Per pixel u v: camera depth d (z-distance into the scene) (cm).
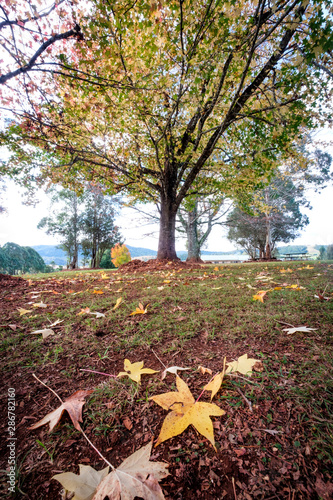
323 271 391
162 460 70
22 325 183
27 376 117
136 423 85
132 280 397
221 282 334
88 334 162
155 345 142
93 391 99
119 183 791
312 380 99
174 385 104
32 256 1563
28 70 298
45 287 359
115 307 210
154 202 833
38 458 73
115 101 420
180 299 237
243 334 147
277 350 126
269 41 365
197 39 338
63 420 89
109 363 126
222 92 435
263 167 514
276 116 376
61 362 128
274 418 82
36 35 311
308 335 138
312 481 61
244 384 100
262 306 197
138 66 357
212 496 60
